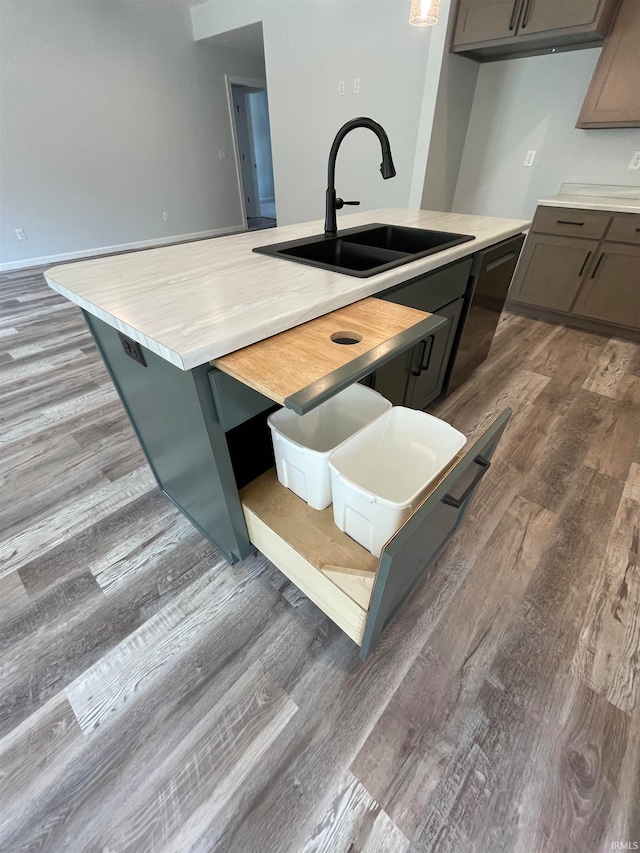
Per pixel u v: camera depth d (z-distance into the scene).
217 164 5.58
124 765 0.90
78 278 1.09
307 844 0.80
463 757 0.91
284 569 1.14
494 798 0.85
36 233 4.39
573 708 0.99
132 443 1.90
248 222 6.75
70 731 0.95
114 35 4.12
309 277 1.08
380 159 3.28
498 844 0.79
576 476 1.67
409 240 1.77
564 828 0.81
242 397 0.87
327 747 0.92
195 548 1.39
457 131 3.07
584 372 2.42
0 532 1.46
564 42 2.40
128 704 1.00
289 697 1.01
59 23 3.79
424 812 0.83
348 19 2.95
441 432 0.99
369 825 0.82
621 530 1.44
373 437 1.02
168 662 1.08
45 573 1.31
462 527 1.45
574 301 2.87
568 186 2.88
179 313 0.85
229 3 3.93
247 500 1.10
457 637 1.13
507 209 3.23
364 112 3.20
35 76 3.83
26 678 1.05
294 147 3.84
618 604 1.21
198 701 1.00
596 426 1.97
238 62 5.25
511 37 2.35
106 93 4.28
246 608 1.21
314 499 1.05
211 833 0.81
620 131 2.56
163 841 0.80
